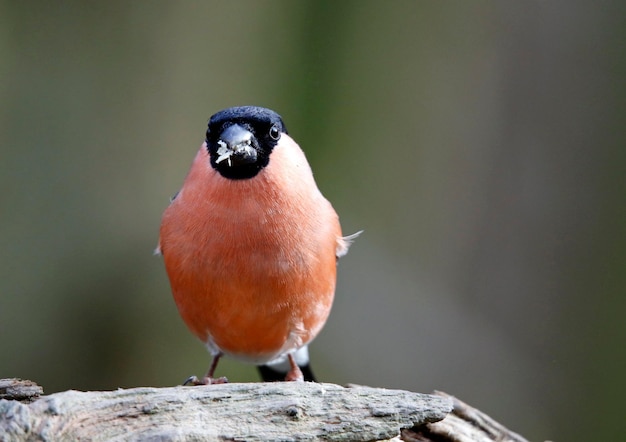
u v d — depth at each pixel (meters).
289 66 13.16
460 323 13.46
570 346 13.38
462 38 13.59
